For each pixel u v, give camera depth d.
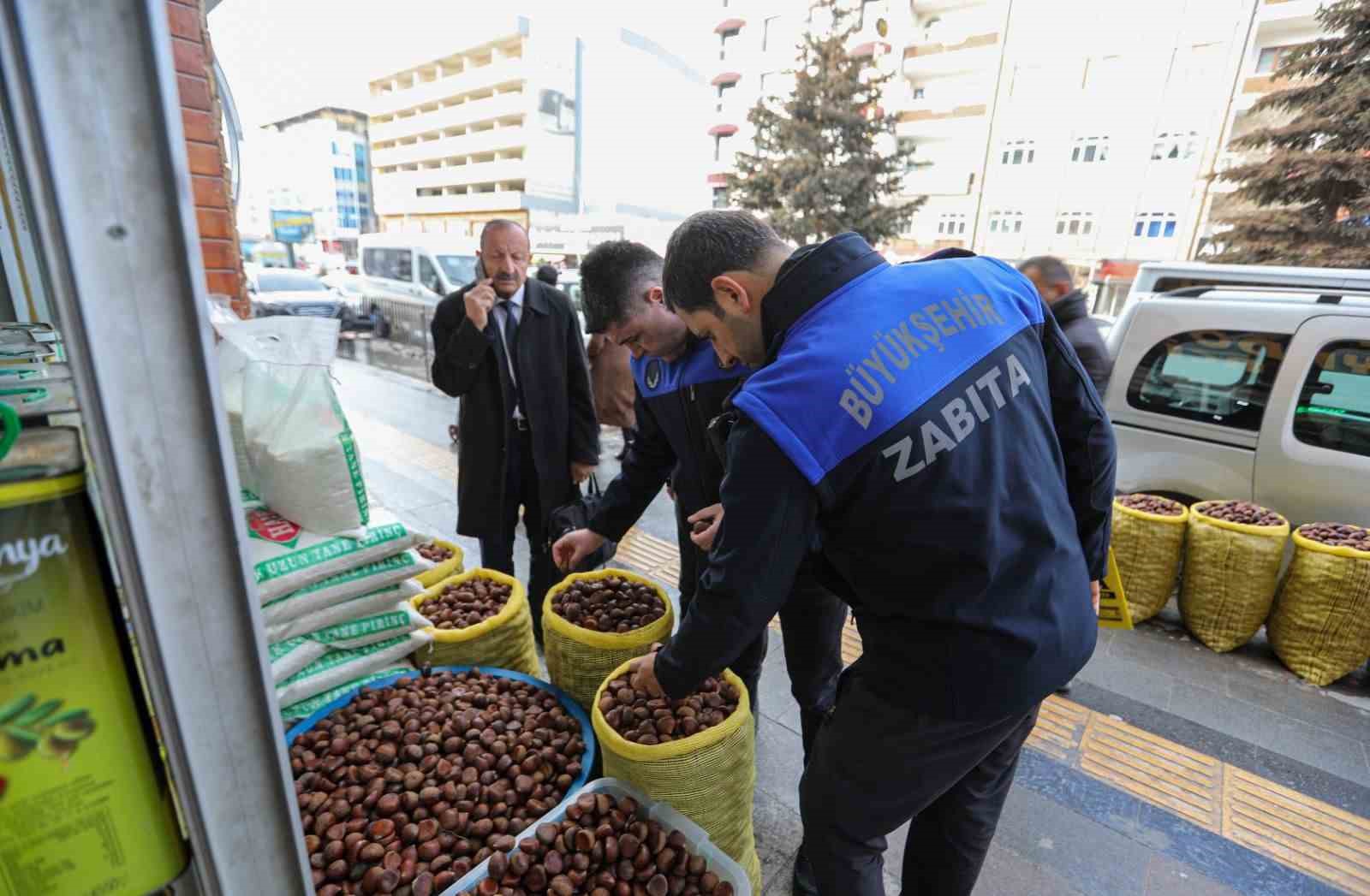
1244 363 3.53
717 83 40.56
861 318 1.08
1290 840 2.17
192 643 0.46
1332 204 11.33
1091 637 1.19
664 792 1.51
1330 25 11.30
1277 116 13.28
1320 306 3.29
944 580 1.09
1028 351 1.19
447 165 66.81
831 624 1.99
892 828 1.28
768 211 19.53
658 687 1.44
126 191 0.38
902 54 31.56
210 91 2.93
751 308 1.27
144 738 0.51
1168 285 4.25
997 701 1.10
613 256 1.79
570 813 1.42
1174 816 2.25
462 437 2.82
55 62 0.35
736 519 1.10
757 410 1.05
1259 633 3.52
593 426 2.93
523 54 57.72
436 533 4.32
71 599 0.45
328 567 1.51
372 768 1.50
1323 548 2.98
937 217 31.69
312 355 1.49
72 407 0.60
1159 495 3.86
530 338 2.69
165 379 0.42
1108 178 26.89
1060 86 27.42
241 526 0.46
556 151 60.03
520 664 2.14
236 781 0.51
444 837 1.38
